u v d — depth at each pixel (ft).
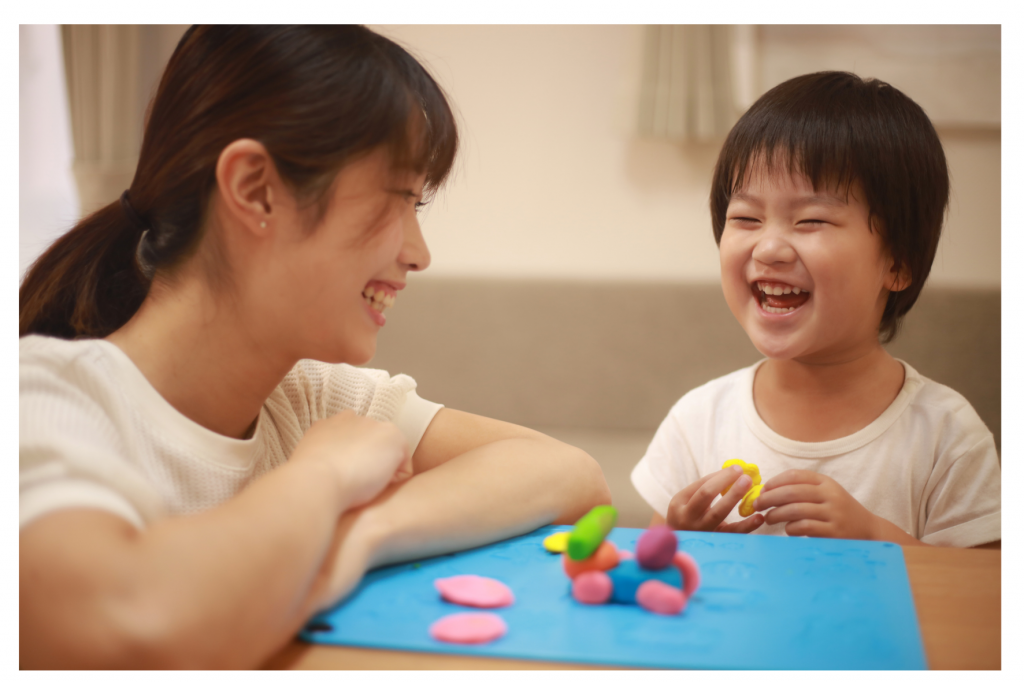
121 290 2.07
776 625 1.38
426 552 1.77
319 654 1.30
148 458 1.74
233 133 1.72
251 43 1.76
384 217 1.78
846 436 2.98
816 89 2.83
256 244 1.74
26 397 1.48
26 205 7.66
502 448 2.18
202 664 1.14
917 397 2.98
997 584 1.58
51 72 7.63
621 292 6.23
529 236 6.97
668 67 6.49
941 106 6.15
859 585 1.56
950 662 1.26
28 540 1.17
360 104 1.71
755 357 6.03
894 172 2.68
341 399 2.51
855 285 2.70
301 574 1.32
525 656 1.28
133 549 1.19
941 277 6.21
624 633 1.36
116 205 2.06
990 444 2.84
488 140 6.95
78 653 1.10
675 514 2.72
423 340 6.44
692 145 6.69
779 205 2.75
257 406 2.02
